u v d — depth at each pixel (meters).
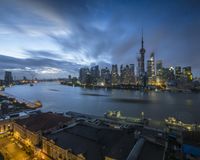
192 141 61.50
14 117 102.75
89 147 51.19
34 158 62.38
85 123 72.56
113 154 44.75
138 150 45.06
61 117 87.12
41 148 63.56
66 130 66.88
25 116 103.69
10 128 91.44
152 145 49.06
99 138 55.53
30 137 72.25
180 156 59.16
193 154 57.62
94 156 46.75
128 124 108.25
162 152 45.59
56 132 66.06
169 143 69.81
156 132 89.00
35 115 95.44
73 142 55.88
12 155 65.06
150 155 43.78
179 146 66.12
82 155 46.44
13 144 76.06
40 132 67.19
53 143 57.19
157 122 142.75
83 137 58.06
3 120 91.69
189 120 166.38
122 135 56.62
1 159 60.12
